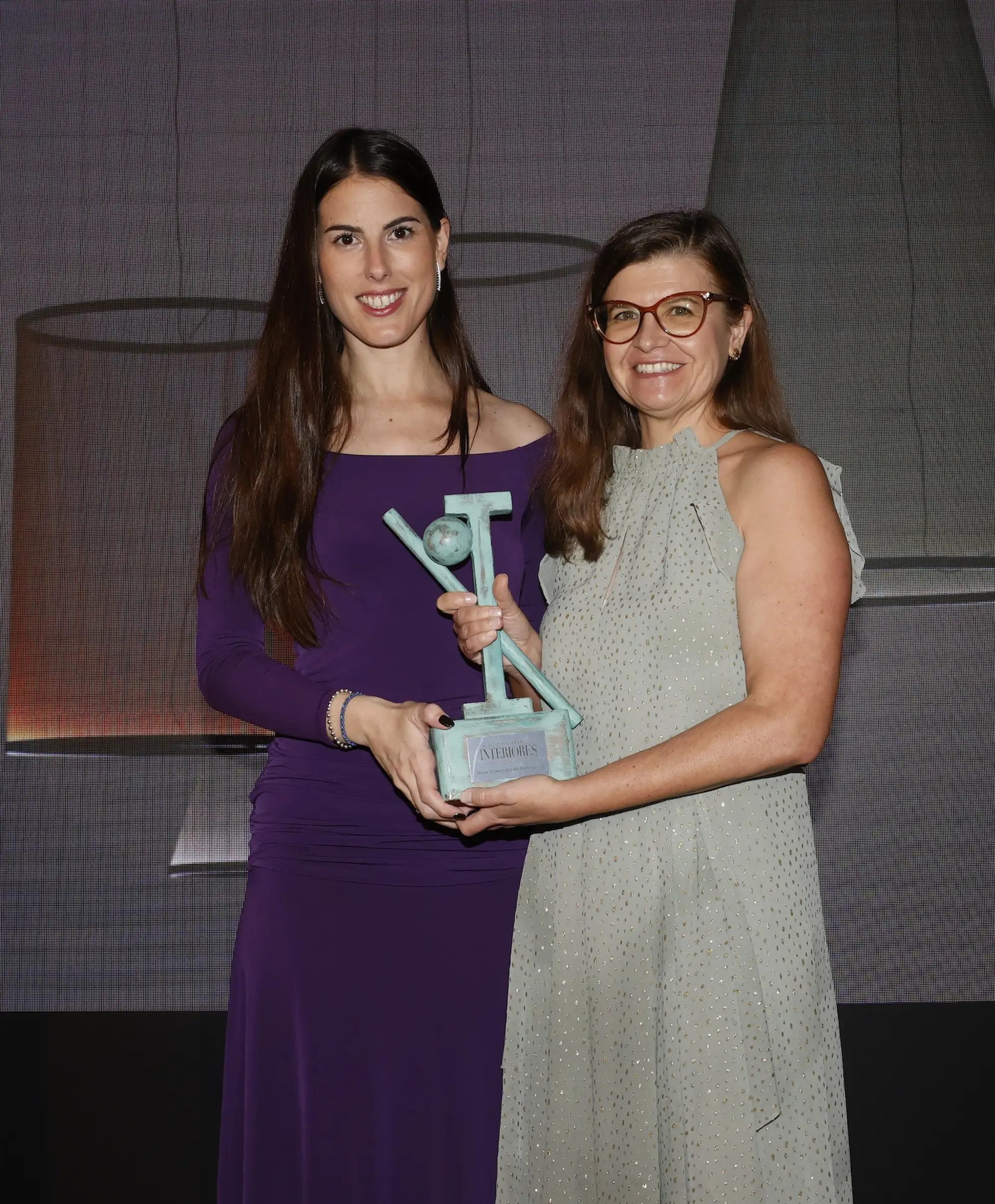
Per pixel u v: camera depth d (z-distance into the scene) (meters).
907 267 3.34
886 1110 2.71
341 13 3.39
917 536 3.33
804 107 3.35
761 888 1.28
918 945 3.31
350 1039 1.57
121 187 3.42
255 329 3.40
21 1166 2.49
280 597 1.64
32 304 3.43
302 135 3.39
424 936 1.59
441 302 1.79
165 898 3.40
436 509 1.68
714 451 1.36
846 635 3.34
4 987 3.42
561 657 1.41
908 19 3.35
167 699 3.41
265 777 1.69
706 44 3.36
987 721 3.31
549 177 3.37
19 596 3.43
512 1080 1.43
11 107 3.43
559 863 1.38
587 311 1.48
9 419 3.43
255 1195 1.56
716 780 1.21
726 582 1.30
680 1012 1.26
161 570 3.41
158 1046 3.15
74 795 3.42
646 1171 1.27
